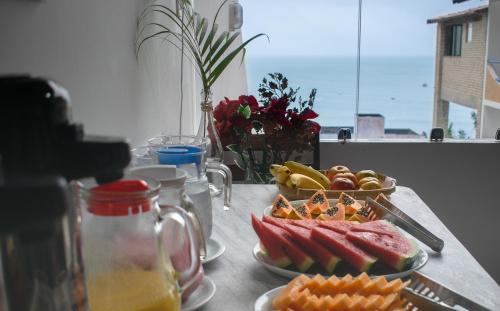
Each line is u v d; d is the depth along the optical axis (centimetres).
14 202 31
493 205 271
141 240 67
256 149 214
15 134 41
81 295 51
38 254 46
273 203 140
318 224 114
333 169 181
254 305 85
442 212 272
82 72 122
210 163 138
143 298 67
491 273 277
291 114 192
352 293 84
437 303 80
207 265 108
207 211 110
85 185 66
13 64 89
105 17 137
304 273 101
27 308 47
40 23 100
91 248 67
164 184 85
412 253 104
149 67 182
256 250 113
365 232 109
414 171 269
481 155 268
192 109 258
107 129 140
